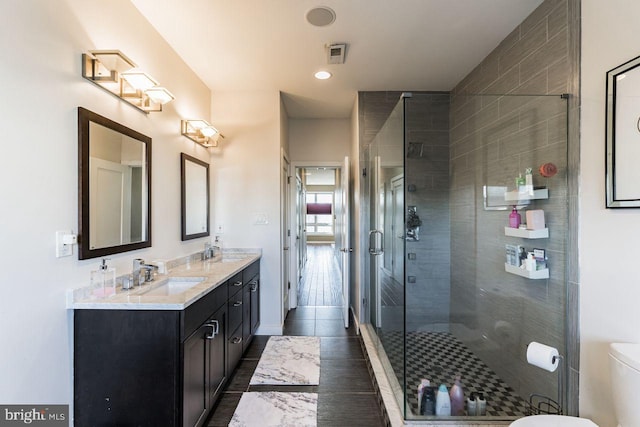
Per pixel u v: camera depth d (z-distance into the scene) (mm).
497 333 2406
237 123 3377
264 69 2881
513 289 2258
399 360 2449
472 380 2238
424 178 3066
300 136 4398
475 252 2721
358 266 3537
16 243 1202
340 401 2186
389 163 2898
